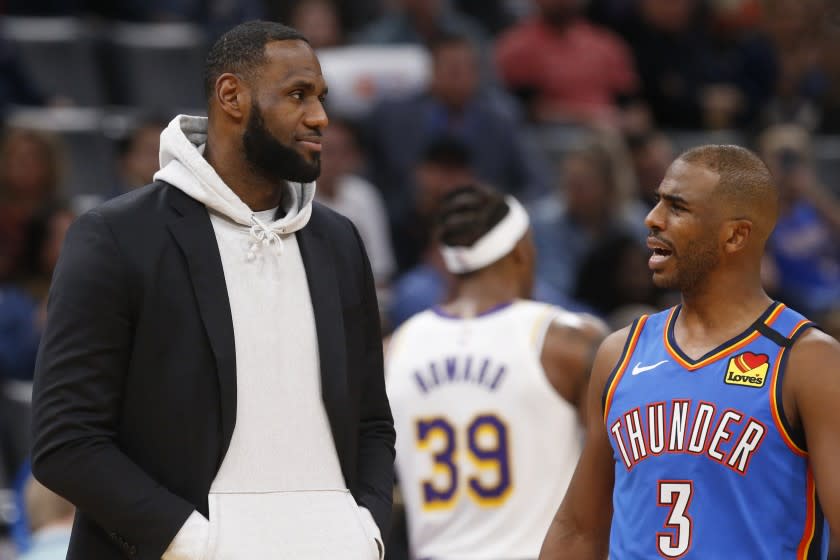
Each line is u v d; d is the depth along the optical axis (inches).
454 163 1040.2
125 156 1050.7
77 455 375.9
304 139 398.0
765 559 378.3
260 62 395.9
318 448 402.3
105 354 384.2
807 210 1274.6
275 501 392.2
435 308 579.2
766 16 1596.9
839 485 370.0
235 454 391.9
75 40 1268.5
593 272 970.7
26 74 1194.0
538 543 544.7
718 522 382.0
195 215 401.7
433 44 1179.3
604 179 1065.5
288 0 1312.7
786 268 1250.0
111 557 394.0
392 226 1138.7
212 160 407.2
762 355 387.5
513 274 573.3
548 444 546.0
